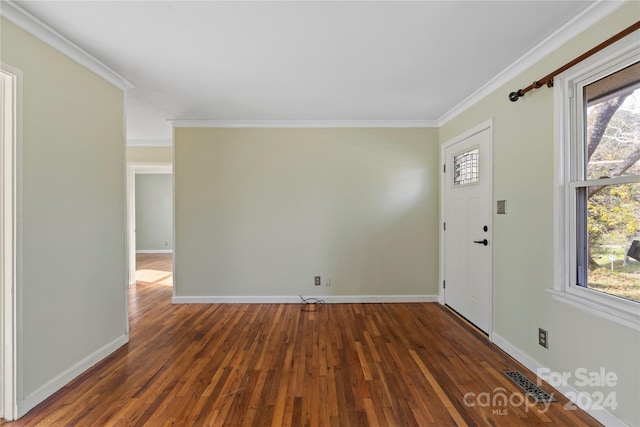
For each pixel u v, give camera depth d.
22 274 1.75
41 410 1.78
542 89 2.09
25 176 1.77
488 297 2.78
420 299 3.88
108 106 2.46
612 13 1.61
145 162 4.89
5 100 1.70
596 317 1.69
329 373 2.18
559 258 1.94
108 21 1.79
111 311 2.51
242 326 3.08
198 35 1.94
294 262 3.86
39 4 1.64
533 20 1.79
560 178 1.94
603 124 1.73
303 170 3.84
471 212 3.10
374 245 3.88
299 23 1.81
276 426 1.66
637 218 1.56
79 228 2.18
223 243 3.84
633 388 1.51
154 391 1.97
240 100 3.09
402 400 1.88
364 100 3.10
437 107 3.33
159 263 6.98
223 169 3.83
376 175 3.86
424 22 1.80
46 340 1.91
